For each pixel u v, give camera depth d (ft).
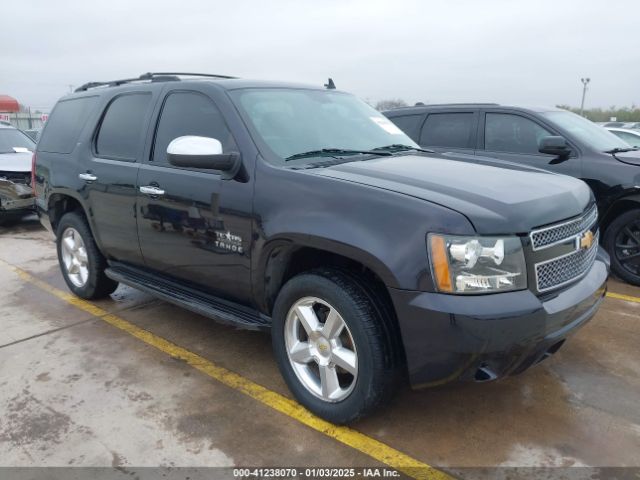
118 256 14.56
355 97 14.66
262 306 10.88
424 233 8.18
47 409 10.52
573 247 9.29
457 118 21.50
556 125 18.88
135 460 8.98
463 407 10.36
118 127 14.23
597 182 17.48
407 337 8.39
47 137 17.22
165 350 13.08
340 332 9.41
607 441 9.26
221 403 10.67
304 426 9.86
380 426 9.81
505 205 8.52
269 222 9.91
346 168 10.18
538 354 8.65
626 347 12.74
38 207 17.52
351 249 8.72
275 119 11.50
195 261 11.76
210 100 11.78
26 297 17.21
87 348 13.24
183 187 11.62
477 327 7.87
